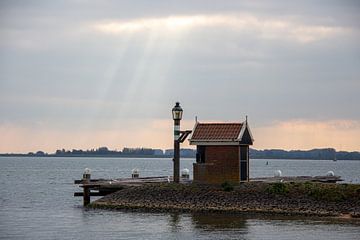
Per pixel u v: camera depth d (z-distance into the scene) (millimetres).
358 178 177375
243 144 77562
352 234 59500
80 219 69625
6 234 61812
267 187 73500
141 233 61062
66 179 176250
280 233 60125
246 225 64312
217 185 76000
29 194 112375
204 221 66938
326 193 71062
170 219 68438
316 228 62438
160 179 95750
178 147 80438
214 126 78500
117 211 74938
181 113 80250
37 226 66375
